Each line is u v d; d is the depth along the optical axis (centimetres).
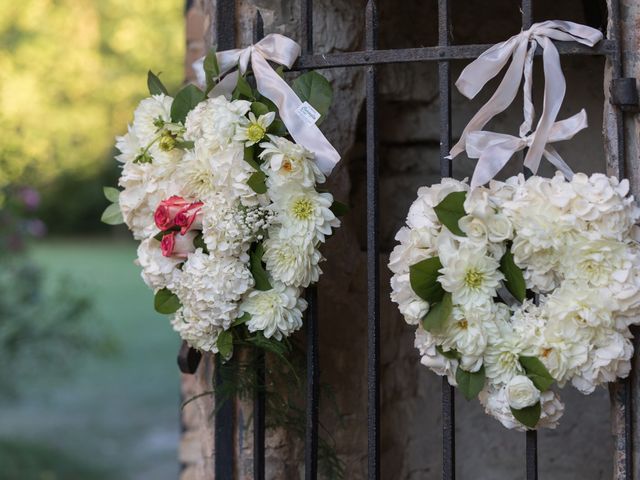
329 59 160
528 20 147
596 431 209
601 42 144
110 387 671
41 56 746
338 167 187
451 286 139
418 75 209
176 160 161
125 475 471
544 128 142
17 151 517
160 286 162
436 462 214
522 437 213
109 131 855
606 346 137
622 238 136
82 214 1573
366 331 196
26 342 480
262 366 171
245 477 182
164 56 861
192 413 227
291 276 152
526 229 136
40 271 489
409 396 212
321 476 188
